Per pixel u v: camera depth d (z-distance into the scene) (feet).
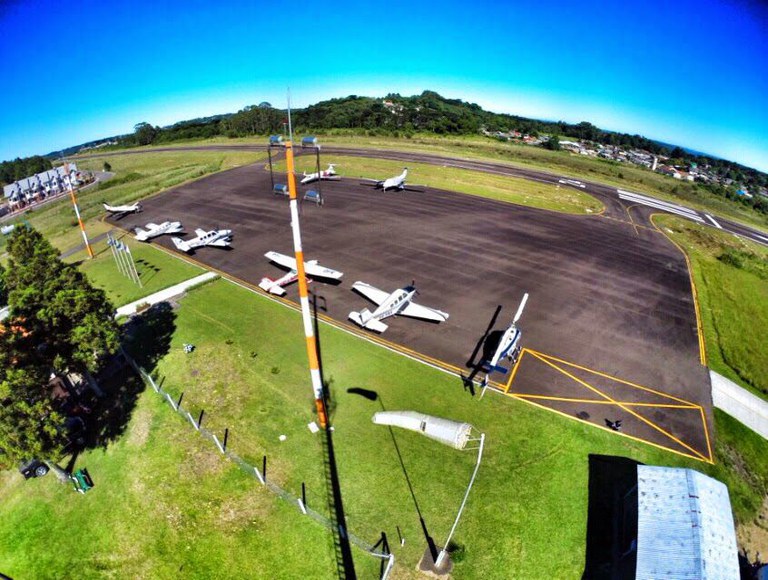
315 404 94.53
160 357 112.37
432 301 136.46
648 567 57.11
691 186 365.81
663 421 93.76
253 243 183.11
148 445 86.53
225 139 515.50
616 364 110.73
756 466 85.92
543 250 179.01
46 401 75.31
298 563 65.82
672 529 60.23
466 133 512.22
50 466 79.66
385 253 170.81
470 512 72.23
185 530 71.05
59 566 69.62
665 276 161.68
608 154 594.24
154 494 77.00
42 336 84.53
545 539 68.85
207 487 77.30
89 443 90.02
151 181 314.55
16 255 94.22
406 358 110.01
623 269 165.48
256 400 96.48
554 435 87.81
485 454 82.94
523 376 104.42
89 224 227.20
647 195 294.25
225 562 66.49
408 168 317.63
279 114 554.46
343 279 149.69
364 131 479.41
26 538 74.49
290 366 107.14
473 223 207.62
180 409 94.48
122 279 157.48
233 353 112.16
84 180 399.44
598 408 95.86
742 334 130.00
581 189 289.33
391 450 83.51
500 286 147.13
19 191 384.06
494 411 93.35
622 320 130.52
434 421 70.13
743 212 297.74
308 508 73.05
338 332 120.57
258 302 137.08
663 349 118.32
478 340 117.60
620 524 70.90
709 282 160.56
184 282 150.92
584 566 65.67
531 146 495.00
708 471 82.43
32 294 85.76
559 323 126.93
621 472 80.48
